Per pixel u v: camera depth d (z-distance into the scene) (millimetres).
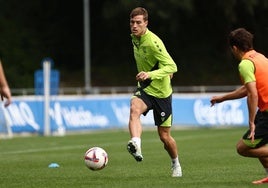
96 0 178000
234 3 164375
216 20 174000
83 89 142625
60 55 177250
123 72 171750
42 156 58969
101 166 37969
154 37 38312
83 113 97750
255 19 172375
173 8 161625
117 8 164000
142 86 38719
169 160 53594
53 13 179500
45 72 91312
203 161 52125
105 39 178875
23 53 167375
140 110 38094
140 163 51125
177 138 82188
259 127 34438
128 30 175875
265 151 35031
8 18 175875
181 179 39219
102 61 177250
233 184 36281
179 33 174500
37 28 177250
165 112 38750
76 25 179500
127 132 95938
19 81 160750
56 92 95875
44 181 39438
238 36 34344
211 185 35875
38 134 92688
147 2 160125
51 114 93812
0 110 89438
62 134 92750
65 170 46219
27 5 179375
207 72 171250
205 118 106125
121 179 39938
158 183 37219
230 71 171375
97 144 73938
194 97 106250
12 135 90000
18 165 50406
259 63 34000
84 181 39125
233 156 56531
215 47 176500
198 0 170250
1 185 37531
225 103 106625
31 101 92750
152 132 94812
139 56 38906
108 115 100688
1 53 164375
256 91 33562
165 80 38469
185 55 174000
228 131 96000
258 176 40844
